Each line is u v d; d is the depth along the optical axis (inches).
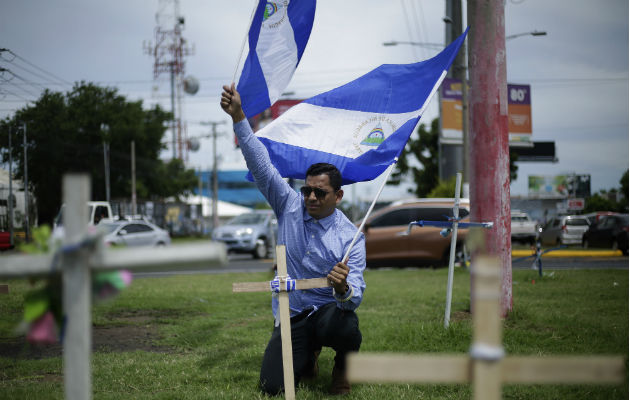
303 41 180.7
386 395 145.7
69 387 53.7
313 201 145.3
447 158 1007.0
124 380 161.3
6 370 171.3
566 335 212.2
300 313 151.9
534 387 150.9
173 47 2101.4
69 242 53.4
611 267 569.9
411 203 600.4
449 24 783.1
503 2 252.4
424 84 182.1
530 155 2226.9
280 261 133.7
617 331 216.5
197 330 239.8
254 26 176.7
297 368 147.9
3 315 252.7
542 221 1601.9
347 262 148.4
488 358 48.3
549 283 405.7
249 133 150.0
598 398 140.7
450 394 147.6
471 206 255.6
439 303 307.6
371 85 185.3
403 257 589.6
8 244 552.7
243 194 3068.4
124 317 278.8
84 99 1352.1
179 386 156.3
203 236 1994.3
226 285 426.9
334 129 181.8
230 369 173.9
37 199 1099.9
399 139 176.6
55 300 60.2
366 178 174.7
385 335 215.6
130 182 1625.2
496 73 250.1
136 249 53.7
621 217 810.8
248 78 178.4
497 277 49.0
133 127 1470.2
